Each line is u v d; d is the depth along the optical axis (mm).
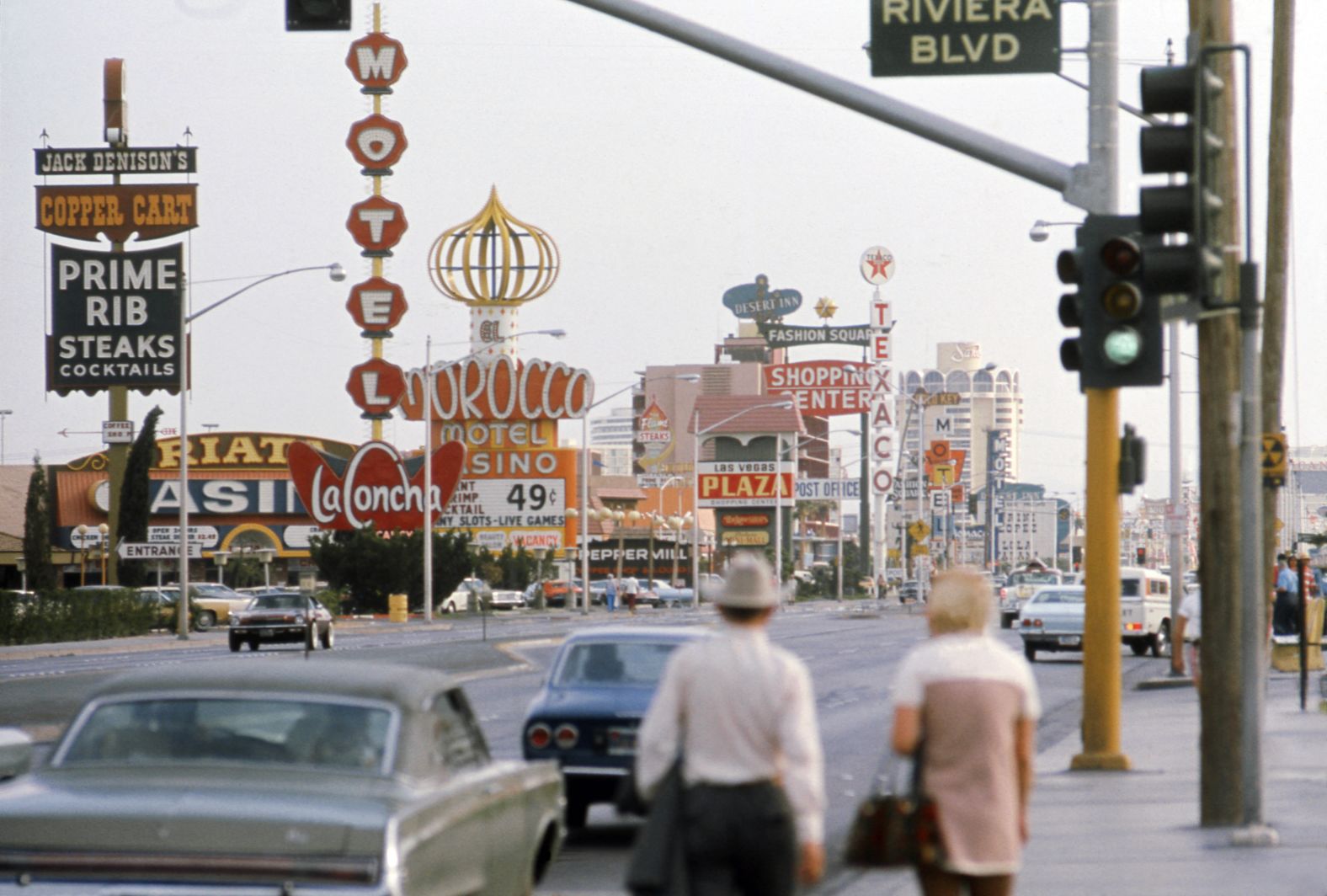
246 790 13898
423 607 148250
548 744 25141
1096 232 22906
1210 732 23188
